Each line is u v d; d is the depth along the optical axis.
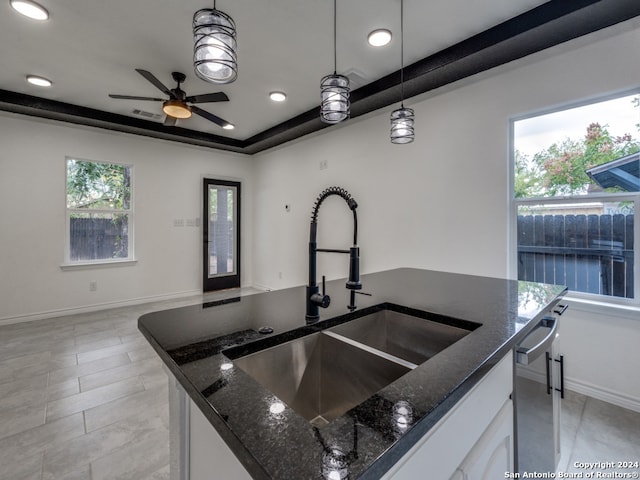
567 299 2.33
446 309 1.28
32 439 1.79
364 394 1.00
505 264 2.68
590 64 2.22
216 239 5.54
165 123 3.47
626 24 2.07
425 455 0.60
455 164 2.98
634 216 2.14
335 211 4.24
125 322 3.80
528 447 1.12
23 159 3.79
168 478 1.53
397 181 3.48
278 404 0.61
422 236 3.25
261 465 0.45
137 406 2.12
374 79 3.11
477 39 2.41
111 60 2.77
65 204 4.07
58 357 2.85
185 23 2.28
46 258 3.96
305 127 4.25
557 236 2.47
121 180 4.58
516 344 1.01
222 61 1.40
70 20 2.24
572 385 2.33
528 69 2.51
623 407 2.12
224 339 0.97
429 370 0.73
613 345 2.17
